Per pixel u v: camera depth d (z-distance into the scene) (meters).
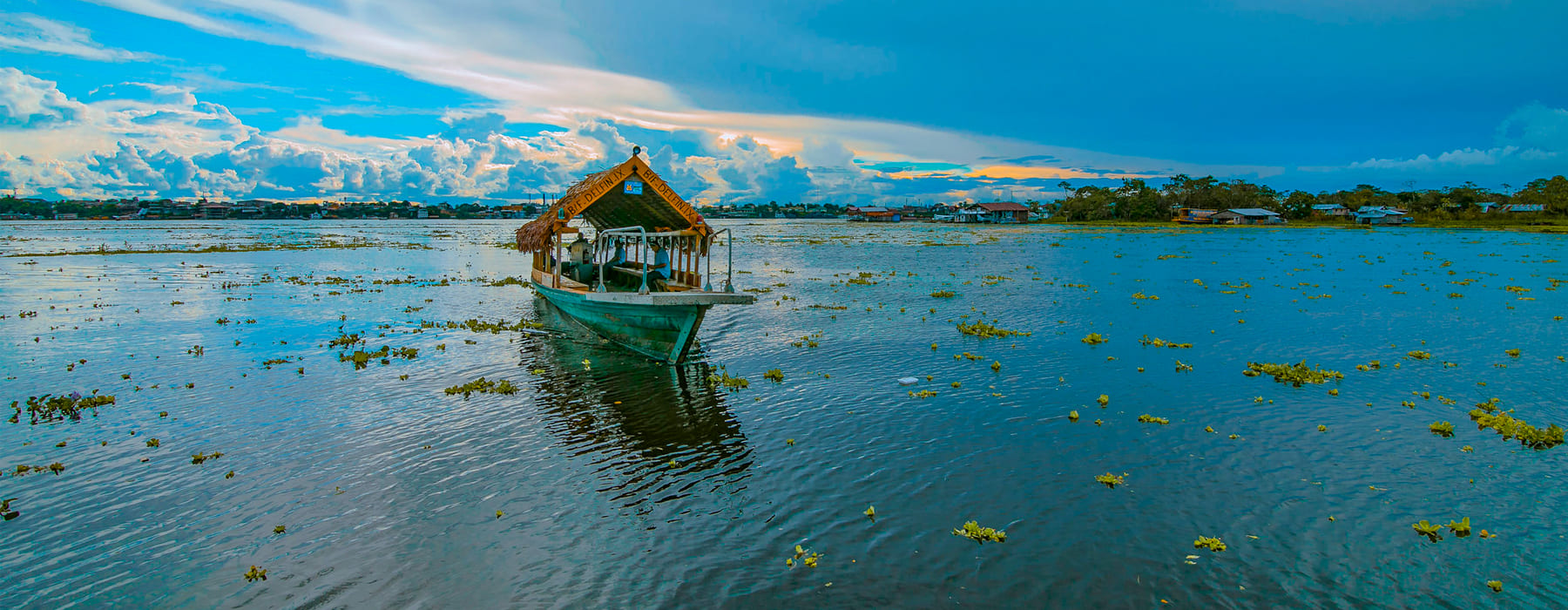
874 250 70.69
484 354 20.41
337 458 12.18
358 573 8.62
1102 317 26.61
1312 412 14.34
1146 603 7.97
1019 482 11.04
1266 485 10.88
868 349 20.80
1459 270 45.22
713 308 29.03
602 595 8.23
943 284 38.56
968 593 8.18
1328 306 29.31
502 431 13.56
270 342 21.91
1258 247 71.62
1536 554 8.81
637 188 20.95
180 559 8.91
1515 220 126.62
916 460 11.97
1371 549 8.99
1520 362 18.70
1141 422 13.83
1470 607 7.85
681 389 16.56
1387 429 13.30
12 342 21.59
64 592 8.23
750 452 12.48
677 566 8.81
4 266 48.62
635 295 18.45
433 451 12.55
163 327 24.52
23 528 9.64
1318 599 8.02
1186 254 63.03
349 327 24.81
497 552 9.12
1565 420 13.81
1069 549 9.07
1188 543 9.20
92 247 68.62
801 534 9.55
